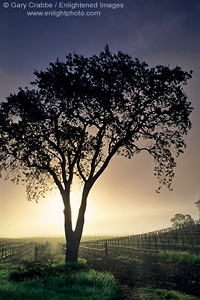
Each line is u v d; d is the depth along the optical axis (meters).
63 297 6.79
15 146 17.64
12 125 16.78
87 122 17.56
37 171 20.11
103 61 17.44
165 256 20.42
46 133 17.86
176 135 18.44
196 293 8.55
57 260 18.20
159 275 12.62
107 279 9.59
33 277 9.98
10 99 17.12
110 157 18.34
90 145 19.56
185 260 17.09
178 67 17.67
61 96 17.22
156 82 17.20
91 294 7.39
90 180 17.75
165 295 8.02
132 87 17.36
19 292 6.91
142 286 9.93
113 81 16.94
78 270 13.27
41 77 17.31
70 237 16.38
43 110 17.36
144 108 18.05
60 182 18.05
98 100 16.91
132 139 18.81
